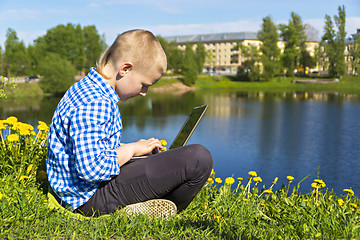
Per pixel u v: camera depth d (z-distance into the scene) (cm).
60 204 161
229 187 226
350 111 2575
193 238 149
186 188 153
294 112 2608
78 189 150
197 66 6969
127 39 147
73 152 140
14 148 231
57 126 146
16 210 158
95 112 139
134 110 2819
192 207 197
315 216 188
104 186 154
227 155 1252
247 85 6669
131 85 152
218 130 1864
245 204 208
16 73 5178
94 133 138
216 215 191
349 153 1225
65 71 4172
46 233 144
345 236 161
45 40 6594
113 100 149
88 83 150
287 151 1298
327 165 1028
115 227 150
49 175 154
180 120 2197
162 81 6109
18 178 202
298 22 7294
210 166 151
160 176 150
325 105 3053
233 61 9962
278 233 168
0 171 214
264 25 7212
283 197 216
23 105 2841
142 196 154
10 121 234
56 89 3981
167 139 1515
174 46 7662
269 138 1598
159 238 147
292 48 7144
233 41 9881
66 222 151
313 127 1897
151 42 149
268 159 1167
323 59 7144
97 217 157
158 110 2842
